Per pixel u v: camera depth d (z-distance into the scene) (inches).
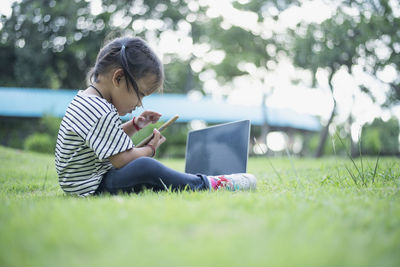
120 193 70.1
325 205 46.8
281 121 599.8
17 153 241.0
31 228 36.1
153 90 78.9
